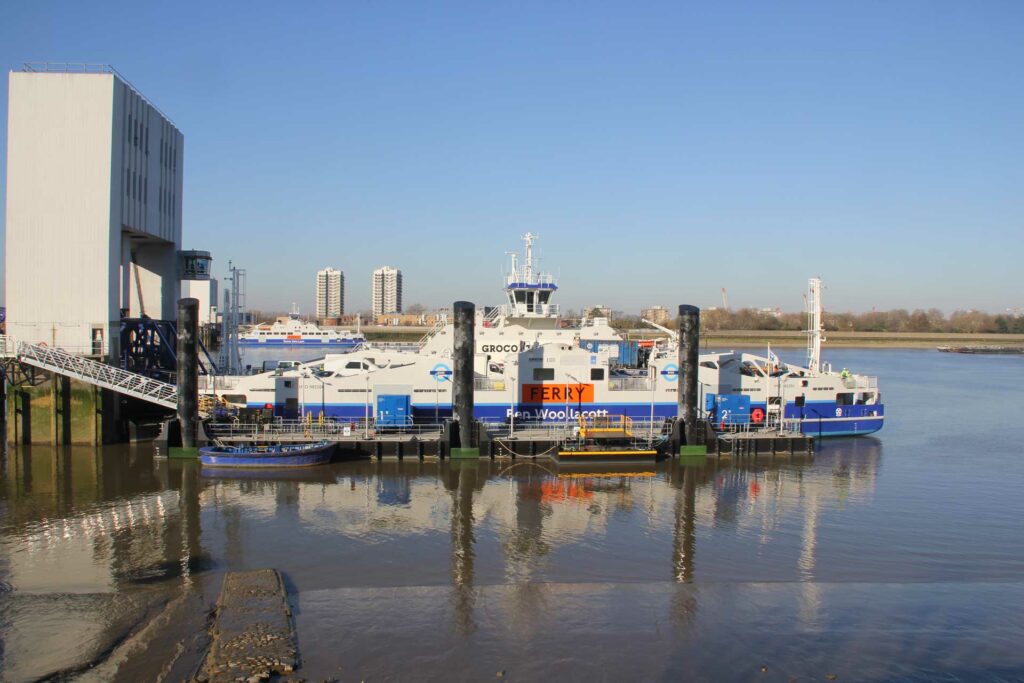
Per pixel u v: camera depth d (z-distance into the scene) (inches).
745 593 1111.0
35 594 1071.6
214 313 5753.0
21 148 2000.5
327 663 877.2
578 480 1754.4
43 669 858.8
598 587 1124.5
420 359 2081.7
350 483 1696.6
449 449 1900.8
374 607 1040.8
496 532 1379.2
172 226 2529.5
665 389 2167.8
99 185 2014.0
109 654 893.8
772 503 1595.7
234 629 944.9
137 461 1863.9
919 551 1314.0
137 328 2316.7
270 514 1462.8
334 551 1268.5
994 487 1749.5
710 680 859.4
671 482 1755.7
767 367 2273.6
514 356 2108.8
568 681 849.5
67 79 2004.2
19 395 2012.8
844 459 2034.9
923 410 3125.0
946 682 866.8
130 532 1353.3
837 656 920.9
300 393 2063.2
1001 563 1264.8
